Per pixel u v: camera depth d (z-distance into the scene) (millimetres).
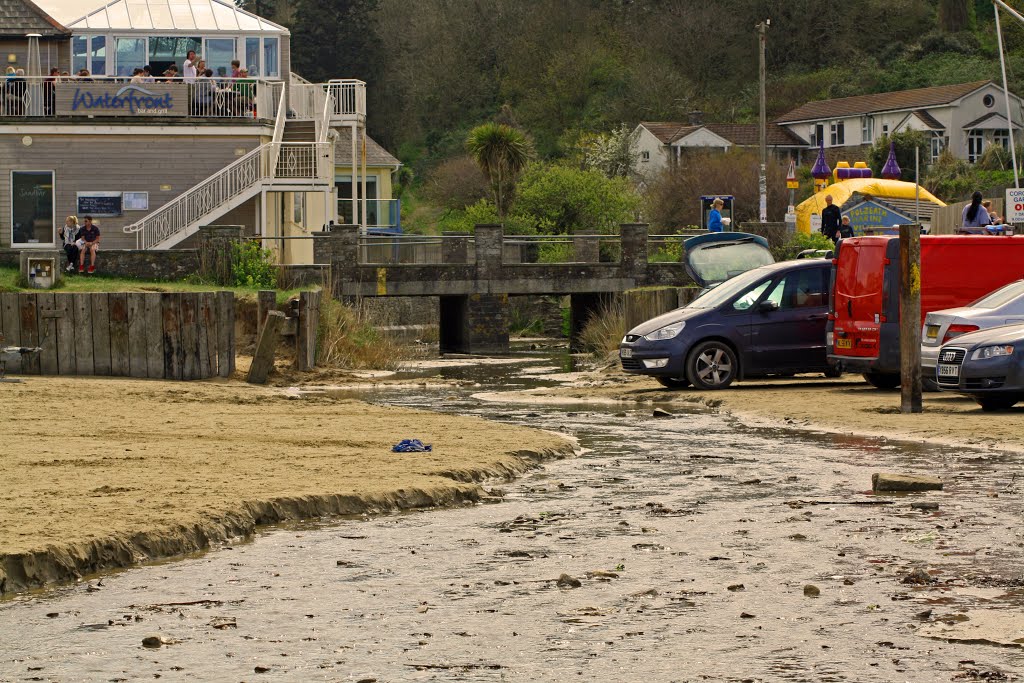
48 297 30250
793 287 28969
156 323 30312
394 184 109250
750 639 9852
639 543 12969
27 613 10734
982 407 23469
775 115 117500
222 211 48312
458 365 41188
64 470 15992
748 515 14312
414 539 13312
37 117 48969
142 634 10164
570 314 57125
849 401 25141
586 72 118625
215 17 53031
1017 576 11453
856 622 10219
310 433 20109
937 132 103375
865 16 123938
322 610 10766
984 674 9000
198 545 12977
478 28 122875
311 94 53594
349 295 49750
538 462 18344
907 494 15414
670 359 28328
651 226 82688
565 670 9242
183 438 19328
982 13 123188
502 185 73000
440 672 9234
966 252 26000
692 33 122438
